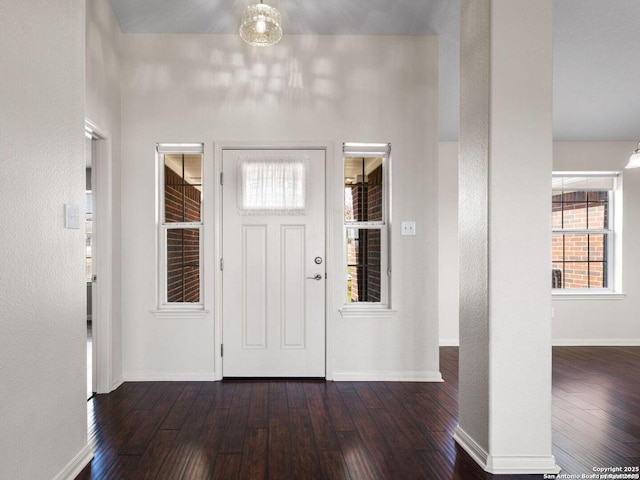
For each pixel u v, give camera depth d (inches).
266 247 141.8
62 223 79.6
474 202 90.1
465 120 94.7
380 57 142.7
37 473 70.8
